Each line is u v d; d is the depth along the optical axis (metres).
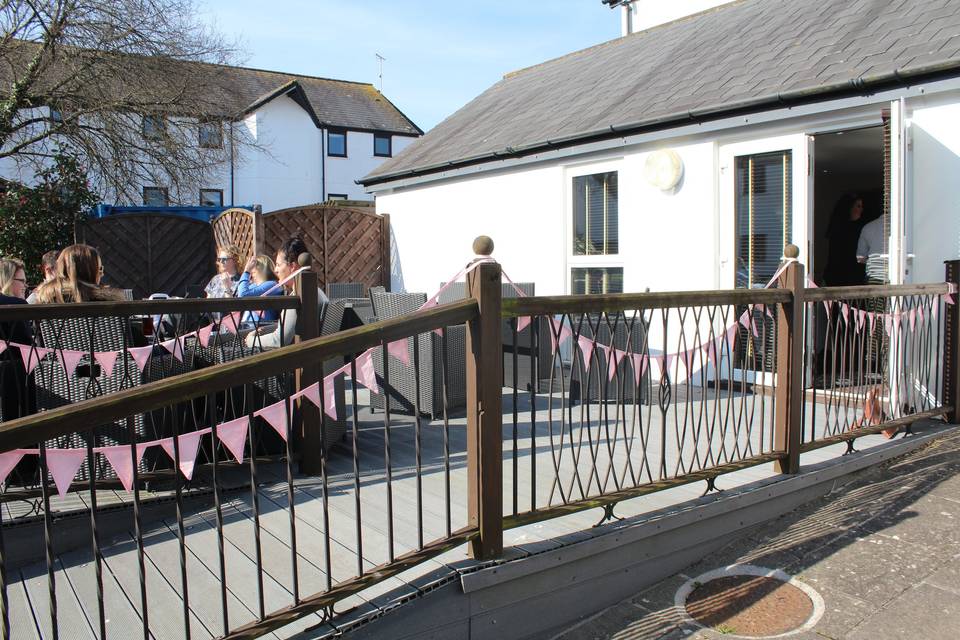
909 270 5.12
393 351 2.61
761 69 6.68
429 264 10.77
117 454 2.20
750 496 3.64
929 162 5.19
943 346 5.14
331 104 31.86
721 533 3.59
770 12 8.49
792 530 3.75
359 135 31.34
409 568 2.52
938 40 5.36
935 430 4.99
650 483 3.31
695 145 6.70
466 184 9.81
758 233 6.32
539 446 4.59
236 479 4.00
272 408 2.49
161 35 14.57
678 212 6.90
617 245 7.67
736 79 6.75
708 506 3.45
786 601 3.10
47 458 2.09
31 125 15.02
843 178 10.02
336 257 11.78
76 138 13.93
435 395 5.45
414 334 2.53
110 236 11.61
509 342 6.57
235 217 11.60
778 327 3.94
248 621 2.51
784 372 3.92
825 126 5.77
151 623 2.58
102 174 14.37
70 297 4.00
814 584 3.22
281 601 2.63
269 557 3.00
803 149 5.92
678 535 3.39
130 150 14.61
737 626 2.93
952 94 5.04
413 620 2.52
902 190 4.95
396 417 5.63
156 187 15.68
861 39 6.18
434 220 10.59
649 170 7.09
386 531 3.18
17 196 12.04
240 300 3.79
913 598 3.06
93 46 13.76
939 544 3.49
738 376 6.43
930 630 2.83
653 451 4.46
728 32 8.55
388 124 32.28
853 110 5.57
